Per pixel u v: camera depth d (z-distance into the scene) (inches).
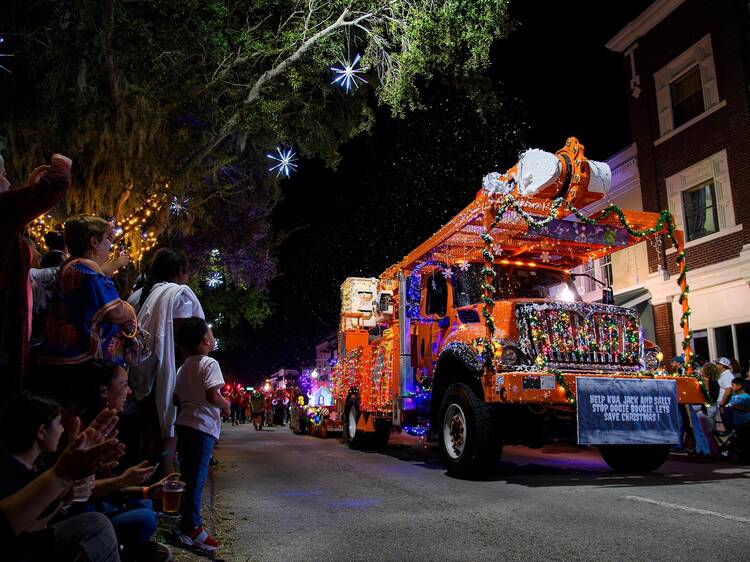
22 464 87.7
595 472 327.3
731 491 257.4
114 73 446.9
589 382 275.6
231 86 554.6
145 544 124.6
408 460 411.2
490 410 291.4
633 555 161.0
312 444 579.2
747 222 523.5
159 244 557.9
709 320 558.9
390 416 436.1
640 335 319.3
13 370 114.0
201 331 176.4
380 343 453.4
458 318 350.3
